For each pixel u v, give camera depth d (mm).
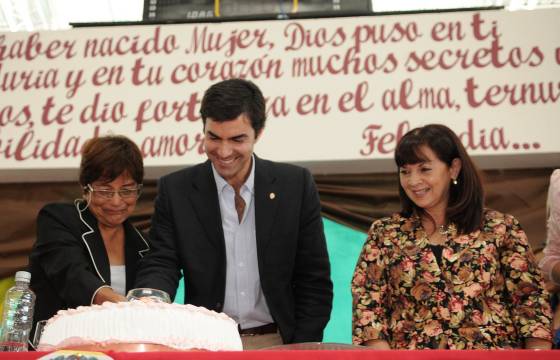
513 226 2711
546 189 4918
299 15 5211
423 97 4949
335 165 4961
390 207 4973
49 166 5031
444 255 2672
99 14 6254
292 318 2881
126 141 3064
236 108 2730
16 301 2412
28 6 6074
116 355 1638
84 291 2713
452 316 2578
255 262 2904
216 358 1633
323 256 2969
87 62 5250
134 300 1958
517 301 2609
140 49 5250
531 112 4875
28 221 5117
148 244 3131
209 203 2924
